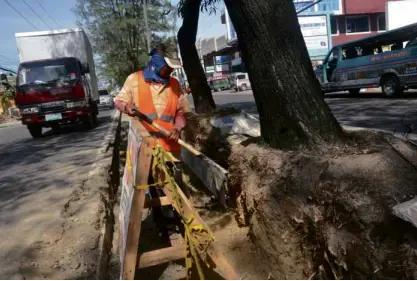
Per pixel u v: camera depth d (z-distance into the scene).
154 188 3.54
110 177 6.46
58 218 4.42
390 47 16.17
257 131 6.09
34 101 12.38
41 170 7.27
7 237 4.01
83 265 3.38
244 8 3.43
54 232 4.04
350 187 2.41
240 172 3.77
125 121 17.44
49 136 13.29
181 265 3.52
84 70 13.73
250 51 3.52
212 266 2.74
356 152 2.88
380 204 2.24
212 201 4.96
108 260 3.82
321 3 34.38
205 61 60.59
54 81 12.57
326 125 3.33
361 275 2.31
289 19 3.44
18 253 3.61
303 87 3.38
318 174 2.69
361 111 11.82
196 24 8.34
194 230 2.66
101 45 34.06
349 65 17.44
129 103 3.41
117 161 8.39
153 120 3.43
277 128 3.50
